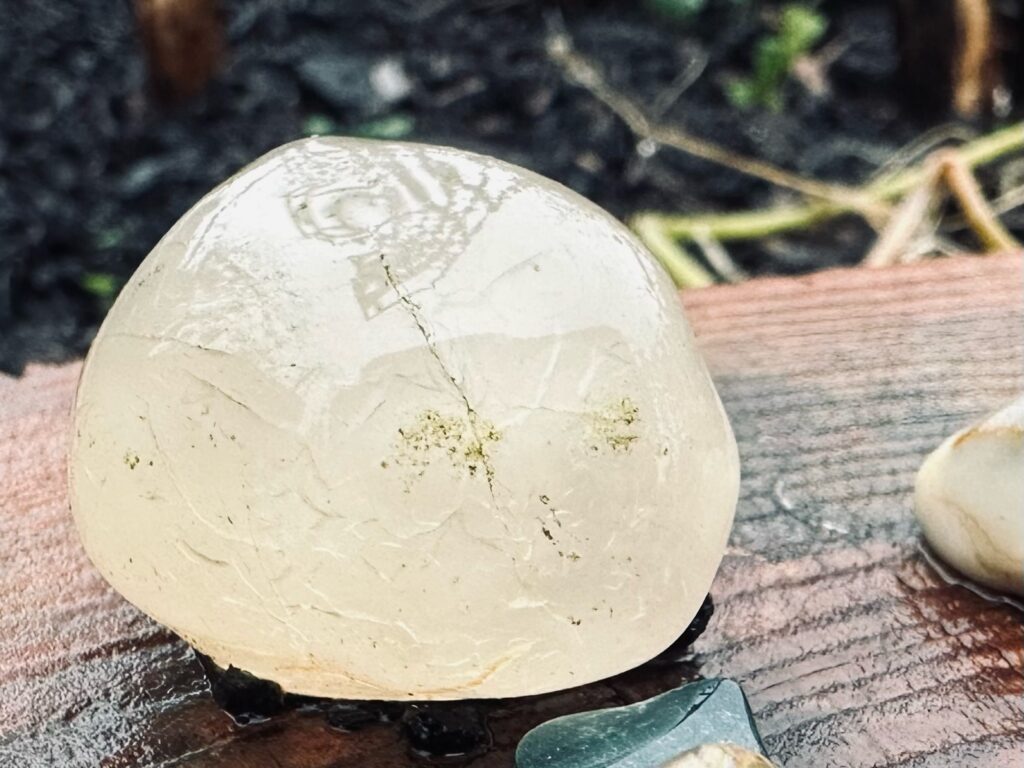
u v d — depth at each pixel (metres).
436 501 0.10
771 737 0.11
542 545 0.10
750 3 0.37
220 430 0.10
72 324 0.28
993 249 0.27
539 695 0.12
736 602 0.13
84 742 0.11
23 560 0.13
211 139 0.32
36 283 0.29
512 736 0.11
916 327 0.17
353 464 0.10
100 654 0.12
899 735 0.11
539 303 0.10
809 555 0.13
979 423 0.13
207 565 0.10
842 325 0.17
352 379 0.10
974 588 0.13
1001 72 0.35
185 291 0.10
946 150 0.33
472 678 0.10
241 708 0.11
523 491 0.10
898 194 0.30
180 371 0.10
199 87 0.32
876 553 0.14
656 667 0.12
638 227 0.30
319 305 0.10
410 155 0.11
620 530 0.10
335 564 0.10
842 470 0.15
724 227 0.30
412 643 0.10
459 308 0.10
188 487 0.10
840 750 0.11
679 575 0.11
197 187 0.30
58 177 0.31
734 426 0.15
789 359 0.17
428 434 0.10
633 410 0.10
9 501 0.14
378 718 0.11
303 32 0.35
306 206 0.10
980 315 0.18
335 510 0.10
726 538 0.11
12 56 0.34
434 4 0.37
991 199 0.32
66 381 0.16
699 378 0.11
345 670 0.10
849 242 0.31
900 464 0.15
